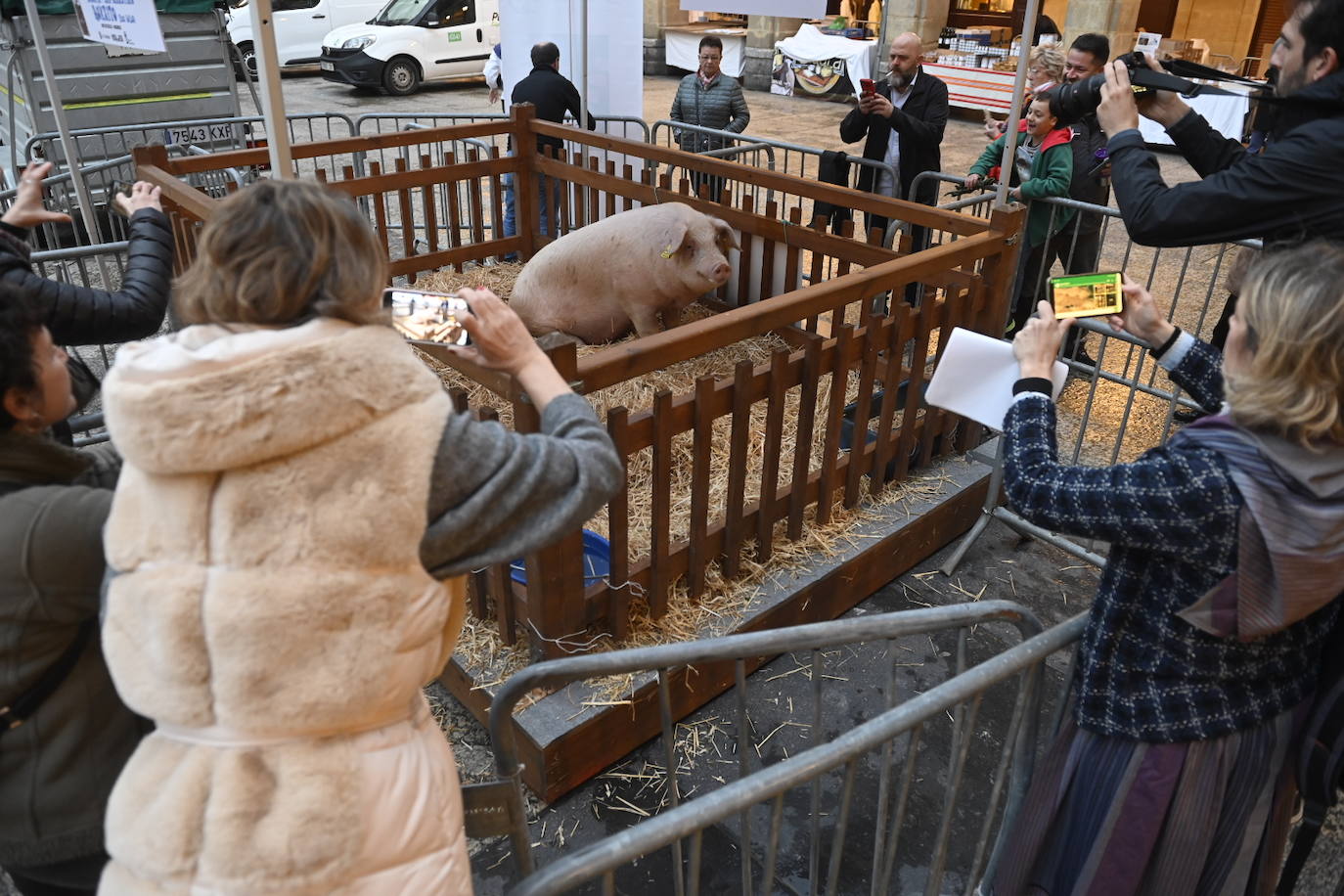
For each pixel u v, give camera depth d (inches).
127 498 43.9
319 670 42.2
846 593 132.3
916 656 127.3
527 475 47.7
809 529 134.5
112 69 279.1
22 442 54.2
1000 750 113.3
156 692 42.8
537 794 104.6
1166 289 276.8
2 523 49.7
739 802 54.1
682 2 191.2
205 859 42.1
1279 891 70.6
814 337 118.3
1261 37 549.3
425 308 57.7
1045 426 66.4
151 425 39.4
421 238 311.6
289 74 685.3
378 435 42.6
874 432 154.0
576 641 107.8
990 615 75.5
